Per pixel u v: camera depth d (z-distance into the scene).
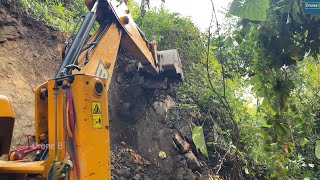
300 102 3.71
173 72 6.30
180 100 6.43
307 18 1.92
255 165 6.02
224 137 6.37
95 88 2.54
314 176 5.09
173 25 7.93
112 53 4.43
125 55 6.79
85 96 2.48
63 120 2.49
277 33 1.99
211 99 6.49
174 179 5.64
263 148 2.55
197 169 5.84
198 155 6.14
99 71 4.06
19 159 3.25
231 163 6.02
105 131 2.58
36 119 3.12
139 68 6.30
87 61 3.88
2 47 5.37
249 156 6.05
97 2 4.29
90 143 2.46
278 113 2.31
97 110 2.54
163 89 6.35
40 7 6.18
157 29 7.80
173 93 6.50
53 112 2.57
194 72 7.06
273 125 2.35
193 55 7.55
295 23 1.95
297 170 4.88
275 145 2.52
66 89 2.49
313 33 1.94
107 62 4.27
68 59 3.40
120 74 6.62
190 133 6.09
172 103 6.37
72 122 2.45
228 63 5.43
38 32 5.98
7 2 5.61
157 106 6.20
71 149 2.44
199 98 6.56
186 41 7.85
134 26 5.14
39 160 3.07
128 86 6.51
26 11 5.87
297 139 2.90
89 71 3.87
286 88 2.23
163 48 7.65
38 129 3.12
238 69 2.75
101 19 4.62
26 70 5.53
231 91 6.58
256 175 5.94
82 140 2.43
